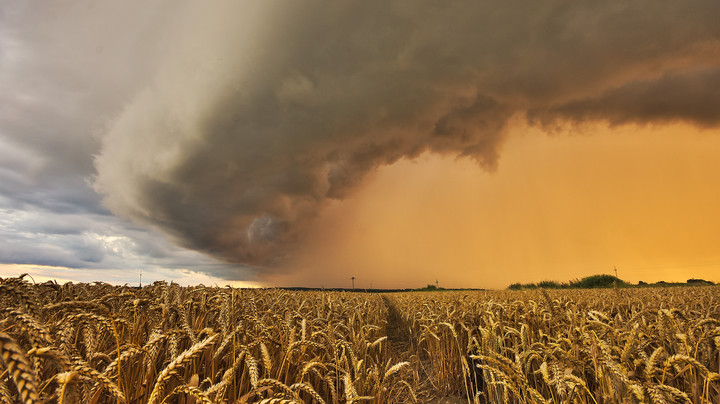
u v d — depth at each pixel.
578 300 8.28
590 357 3.00
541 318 5.11
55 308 1.77
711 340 3.01
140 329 2.48
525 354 3.57
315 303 7.39
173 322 2.79
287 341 3.15
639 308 6.27
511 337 4.93
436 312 7.98
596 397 2.79
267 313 3.90
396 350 9.02
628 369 2.65
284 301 6.29
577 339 3.53
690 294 9.96
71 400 1.12
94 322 1.81
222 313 2.95
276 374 2.92
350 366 3.90
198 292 3.77
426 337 7.39
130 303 2.79
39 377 1.39
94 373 1.30
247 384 2.73
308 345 2.91
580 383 2.56
